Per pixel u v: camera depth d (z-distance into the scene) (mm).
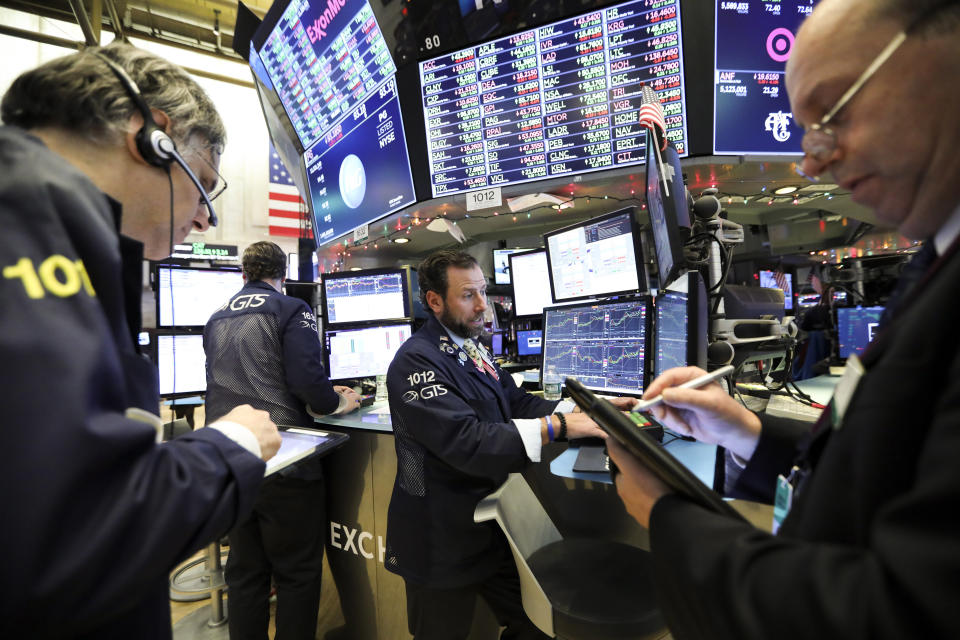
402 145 2496
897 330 348
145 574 392
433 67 2314
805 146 433
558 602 1054
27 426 337
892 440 295
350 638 1844
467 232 3061
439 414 1253
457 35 2215
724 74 1856
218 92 5949
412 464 1367
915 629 218
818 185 2115
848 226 2777
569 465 1098
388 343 2318
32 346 353
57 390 353
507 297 3176
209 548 2010
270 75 3098
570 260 1717
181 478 448
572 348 1636
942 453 242
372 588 1780
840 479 339
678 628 392
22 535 324
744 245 2701
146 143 565
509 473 1318
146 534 394
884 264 2271
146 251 649
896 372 306
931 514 234
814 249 2941
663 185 1021
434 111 2361
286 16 2797
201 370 2527
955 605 208
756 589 296
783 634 272
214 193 723
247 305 1803
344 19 2525
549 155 2166
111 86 550
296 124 3123
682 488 427
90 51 572
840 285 2404
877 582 241
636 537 1664
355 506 1802
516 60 2154
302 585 1646
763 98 1866
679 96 1897
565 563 1231
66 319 382
